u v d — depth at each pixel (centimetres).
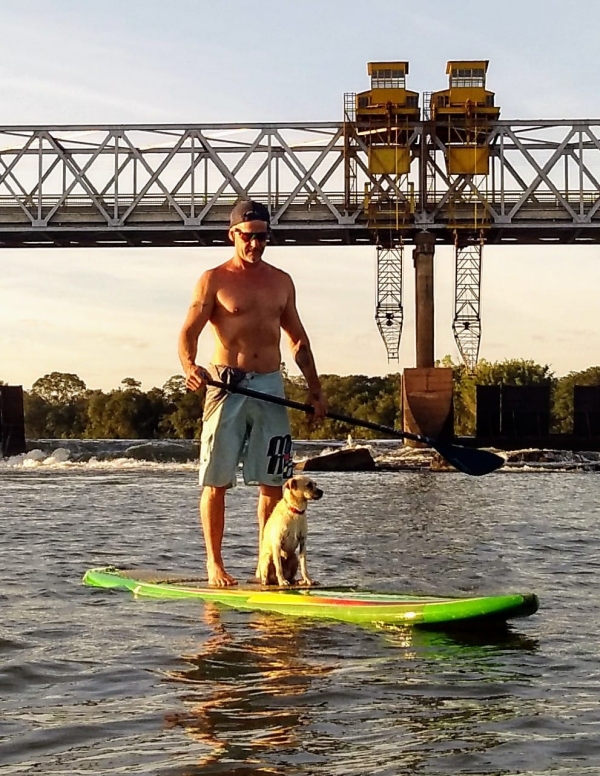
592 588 1048
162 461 5078
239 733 581
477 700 644
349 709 625
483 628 848
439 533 1606
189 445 6234
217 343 1041
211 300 1029
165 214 5219
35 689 674
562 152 5072
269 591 977
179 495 2600
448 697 650
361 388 11512
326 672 712
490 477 3528
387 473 3841
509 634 828
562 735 577
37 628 852
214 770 525
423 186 5178
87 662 741
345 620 883
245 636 824
